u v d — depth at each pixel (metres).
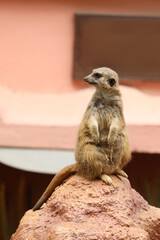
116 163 5.41
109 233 4.81
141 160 10.97
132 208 5.28
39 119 10.20
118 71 10.79
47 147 9.97
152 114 10.09
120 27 10.87
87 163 5.28
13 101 10.57
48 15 11.16
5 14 11.12
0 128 10.09
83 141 5.34
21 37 11.05
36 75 10.89
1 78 10.86
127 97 10.35
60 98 10.64
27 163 9.93
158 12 11.07
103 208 5.09
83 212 5.03
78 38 10.81
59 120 10.13
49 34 11.08
